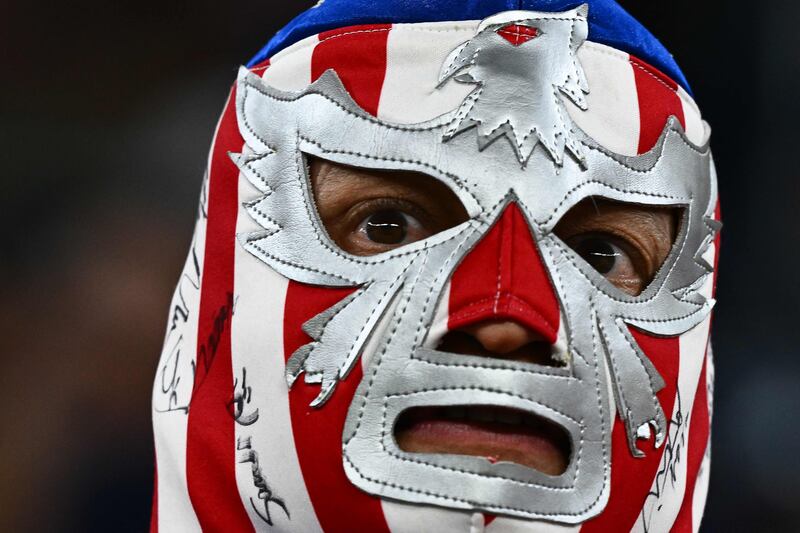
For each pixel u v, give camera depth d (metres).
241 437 3.49
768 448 6.27
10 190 6.45
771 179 6.45
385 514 3.29
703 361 3.69
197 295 3.71
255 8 6.68
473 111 3.34
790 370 6.34
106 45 6.63
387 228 3.39
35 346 6.20
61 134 6.53
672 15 6.50
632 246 3.48
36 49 6.60
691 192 3.55
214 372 3.58
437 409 3.36
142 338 6.23
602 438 3.35
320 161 3.44
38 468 6.00
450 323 3.27
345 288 3.35
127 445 6.07
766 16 6.42
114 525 5.93
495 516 3.24
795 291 6.39
